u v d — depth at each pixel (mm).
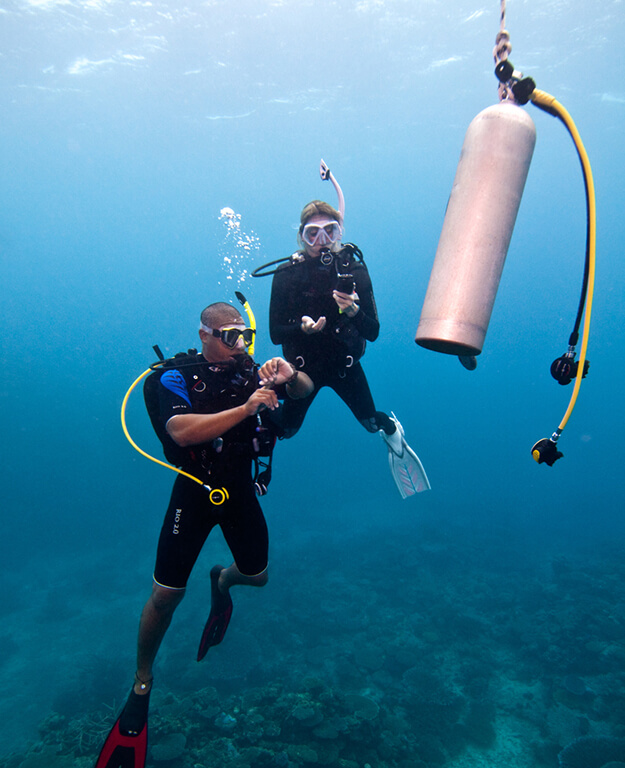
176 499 2299
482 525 23312
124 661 13031
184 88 27188
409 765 7855
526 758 8820
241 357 2156
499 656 11836
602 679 10484
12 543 22438
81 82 26359
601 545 19953
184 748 7551
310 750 7457
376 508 27688
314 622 13180
